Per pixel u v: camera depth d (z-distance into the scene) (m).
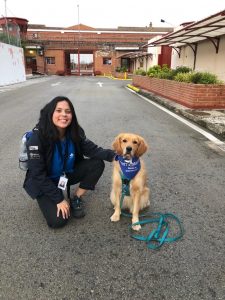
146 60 31.12
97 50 47.38
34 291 2.22
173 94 11.66
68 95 14.91
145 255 2.65
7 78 22.11
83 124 7.78
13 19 40.81
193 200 3.69
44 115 2.94
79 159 3.46
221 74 13.04
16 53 24.42
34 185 3.06
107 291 2.23
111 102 12.50
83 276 2.38
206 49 14.64
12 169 4.59
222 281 2.36
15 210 3.38
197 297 2.20
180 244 2.82
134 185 3.18
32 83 23.84
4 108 10.42
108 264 2.53
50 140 2.95
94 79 33.69
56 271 2.43
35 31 47.88
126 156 3.06
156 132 7.06
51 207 3.00
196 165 4.89
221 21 9.39
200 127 7.61
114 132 6.98
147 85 16.98
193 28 10.92
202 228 3.09
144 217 3.30
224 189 4.01
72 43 47.25
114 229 3.06
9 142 6.07
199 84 9.31
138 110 10.30
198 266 2.52
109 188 4.00
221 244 2.82
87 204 3.56
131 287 2.28
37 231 2.97
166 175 4.46
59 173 3.29
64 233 2.96
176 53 19.77
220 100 9.52
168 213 3.38
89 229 3.04
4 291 2.21
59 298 2.16
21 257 2.58
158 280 2.36
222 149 5.79
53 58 47.75
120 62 46.88
